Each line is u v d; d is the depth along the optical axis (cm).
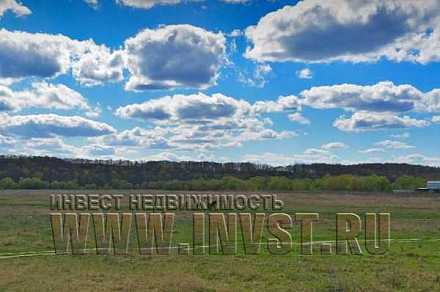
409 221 5916
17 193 12344
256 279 2611
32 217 6144
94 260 3275
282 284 2473
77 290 2305
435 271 2833
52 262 3188
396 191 13762
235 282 2533
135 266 3031
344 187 14512
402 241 4250
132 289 2320
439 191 13700
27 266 3028
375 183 14288
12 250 3681
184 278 2584
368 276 2662
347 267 2962
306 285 2444
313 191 13500
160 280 2542
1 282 2509
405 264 3102
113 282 2506
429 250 3722
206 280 2583
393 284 2444
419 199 10325
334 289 2319
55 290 2312
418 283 2458
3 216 6297
